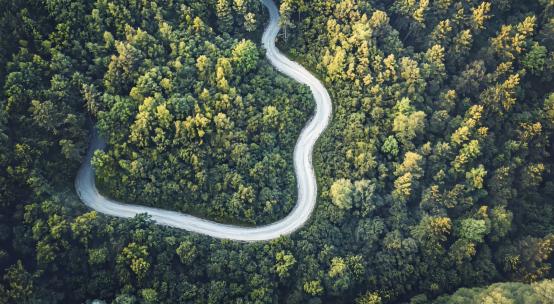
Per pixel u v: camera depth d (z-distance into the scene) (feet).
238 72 496.23
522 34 535.60
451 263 476.54
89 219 410.31
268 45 552.00
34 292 383.04
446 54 545.03
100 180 451.94
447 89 531.50
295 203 478.18
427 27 553.23
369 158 478.59
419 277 470.80
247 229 462.19
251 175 463.01
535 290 426.10
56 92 429.79
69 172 442.50
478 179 489.26
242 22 532.73
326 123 513.86
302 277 444.55
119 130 441.68
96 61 453.17
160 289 412.57
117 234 419.33
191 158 449.89
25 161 410.11
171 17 501.56
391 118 499.10
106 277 407.44
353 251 468.34
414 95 509.76
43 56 445.37
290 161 491.72
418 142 508.53
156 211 459.32
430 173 500.74
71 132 436.35
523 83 542.16
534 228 520.42
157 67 465.06
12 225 401.90
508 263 486.38
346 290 454.40
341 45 520.01
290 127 497.05
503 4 555.69
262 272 436.76
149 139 448.65
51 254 391.86
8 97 416.46
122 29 470.80
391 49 530.27
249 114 480.64
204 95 464.65
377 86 500.33
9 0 435.12
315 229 460.14
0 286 372.17
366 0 547.08
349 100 508.53
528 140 521.65
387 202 481.87
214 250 439.22
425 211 485.97
